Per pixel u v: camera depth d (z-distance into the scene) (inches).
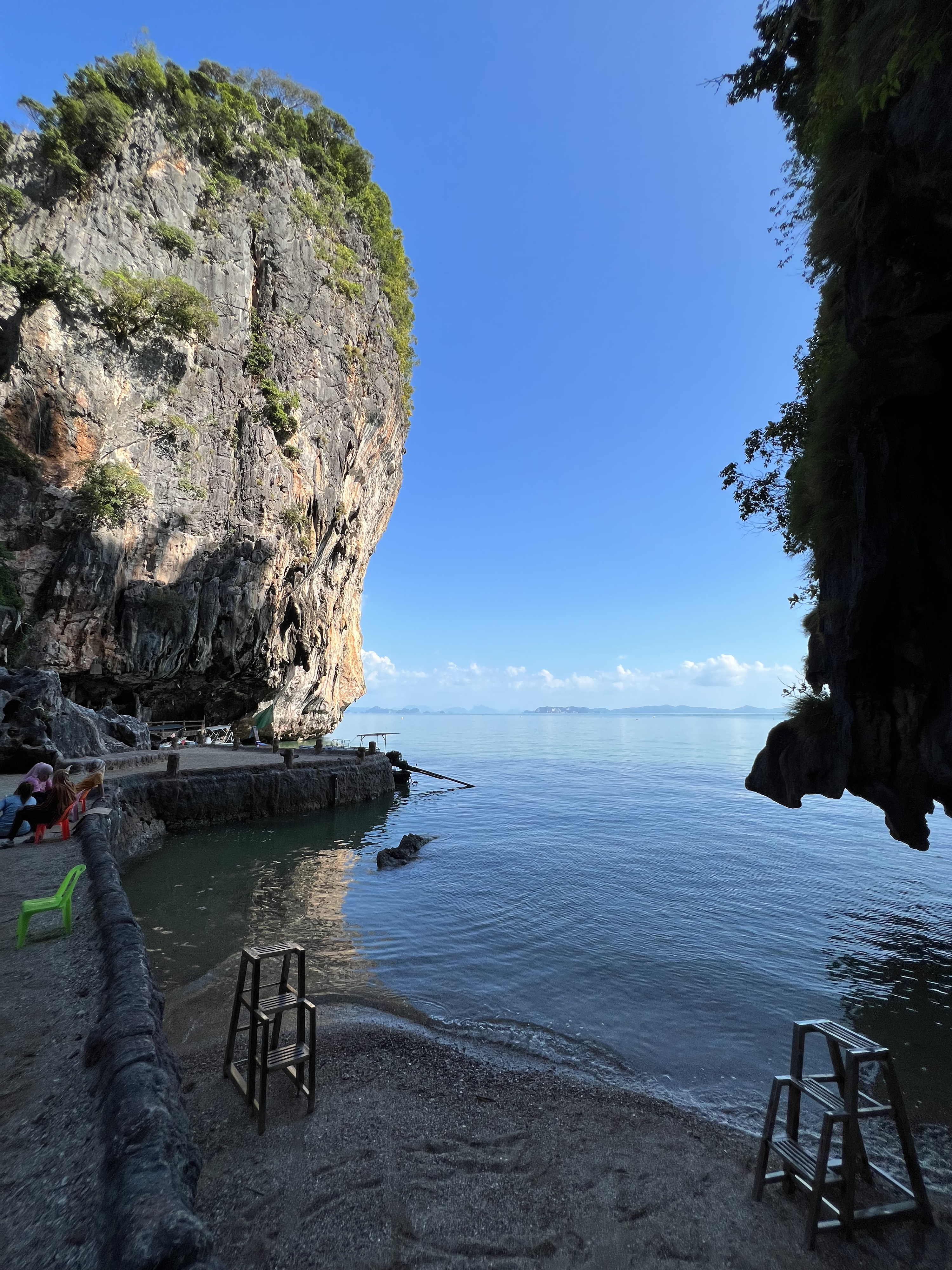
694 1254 167.9
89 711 959.6
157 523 1387.8
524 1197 187.3
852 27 241.4
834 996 352.5
